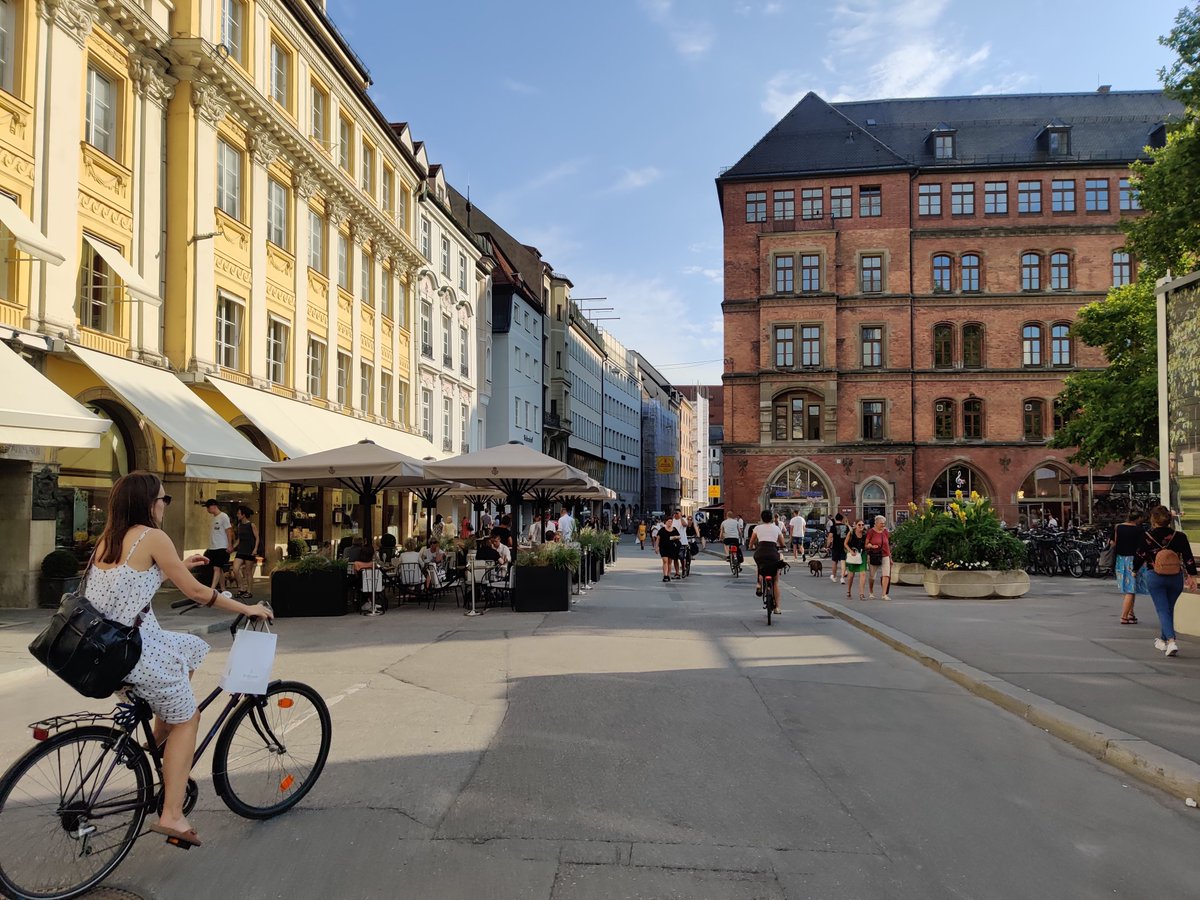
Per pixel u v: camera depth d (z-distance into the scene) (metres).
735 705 7.98
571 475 17.42
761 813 5.04
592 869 4.19
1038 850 4.56
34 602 14.50
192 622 13.57
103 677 3.85
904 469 49.22
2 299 13.89
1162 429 12.62
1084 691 8.17
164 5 18.48
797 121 52.53
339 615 15.33
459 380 41.94
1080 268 50.00
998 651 10.59
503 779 5.60
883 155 50.78
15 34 14.55
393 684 8.85
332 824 4.77
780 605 17.36
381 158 31.30
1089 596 18.22
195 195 19.14
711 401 172.88
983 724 7.39
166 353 18.80
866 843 4.60
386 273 32.34
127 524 4.12
